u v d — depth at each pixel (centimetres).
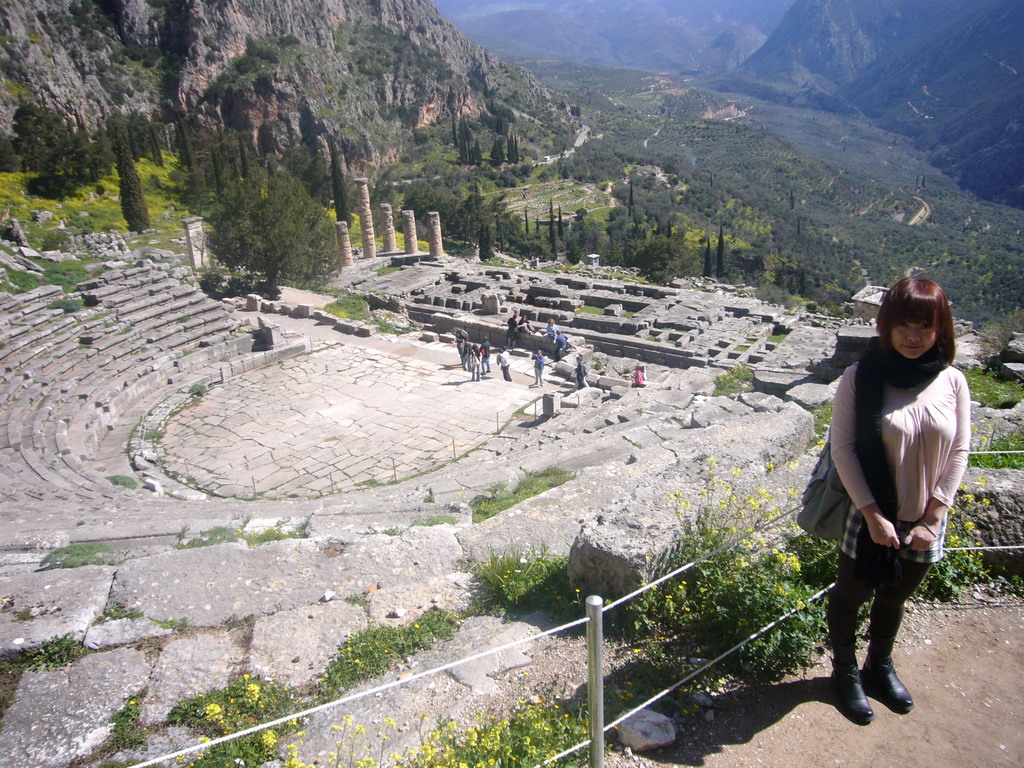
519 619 569
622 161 18312
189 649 558
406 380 2391
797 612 465
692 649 477
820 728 408
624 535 538
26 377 2064
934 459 361
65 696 507
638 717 414
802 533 536
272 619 591
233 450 1866
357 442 1902
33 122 5544
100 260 3023
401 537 726
